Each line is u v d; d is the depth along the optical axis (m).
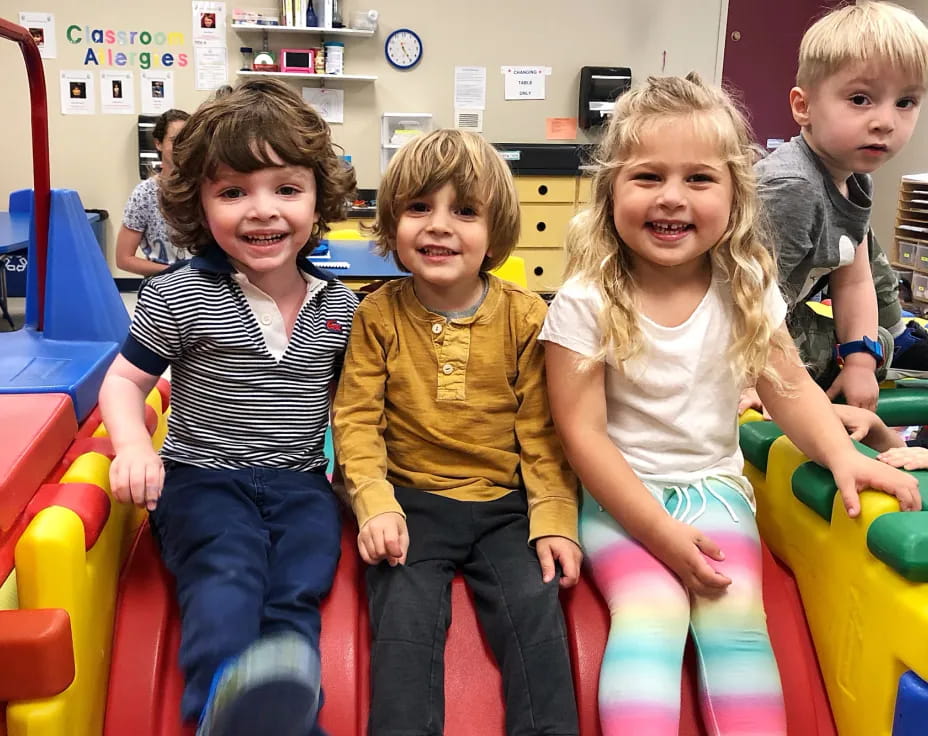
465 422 1.04
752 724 0.86
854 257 1.36
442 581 0.94
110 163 4.53
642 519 0.95
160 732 0.86
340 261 2.23
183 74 4.48
